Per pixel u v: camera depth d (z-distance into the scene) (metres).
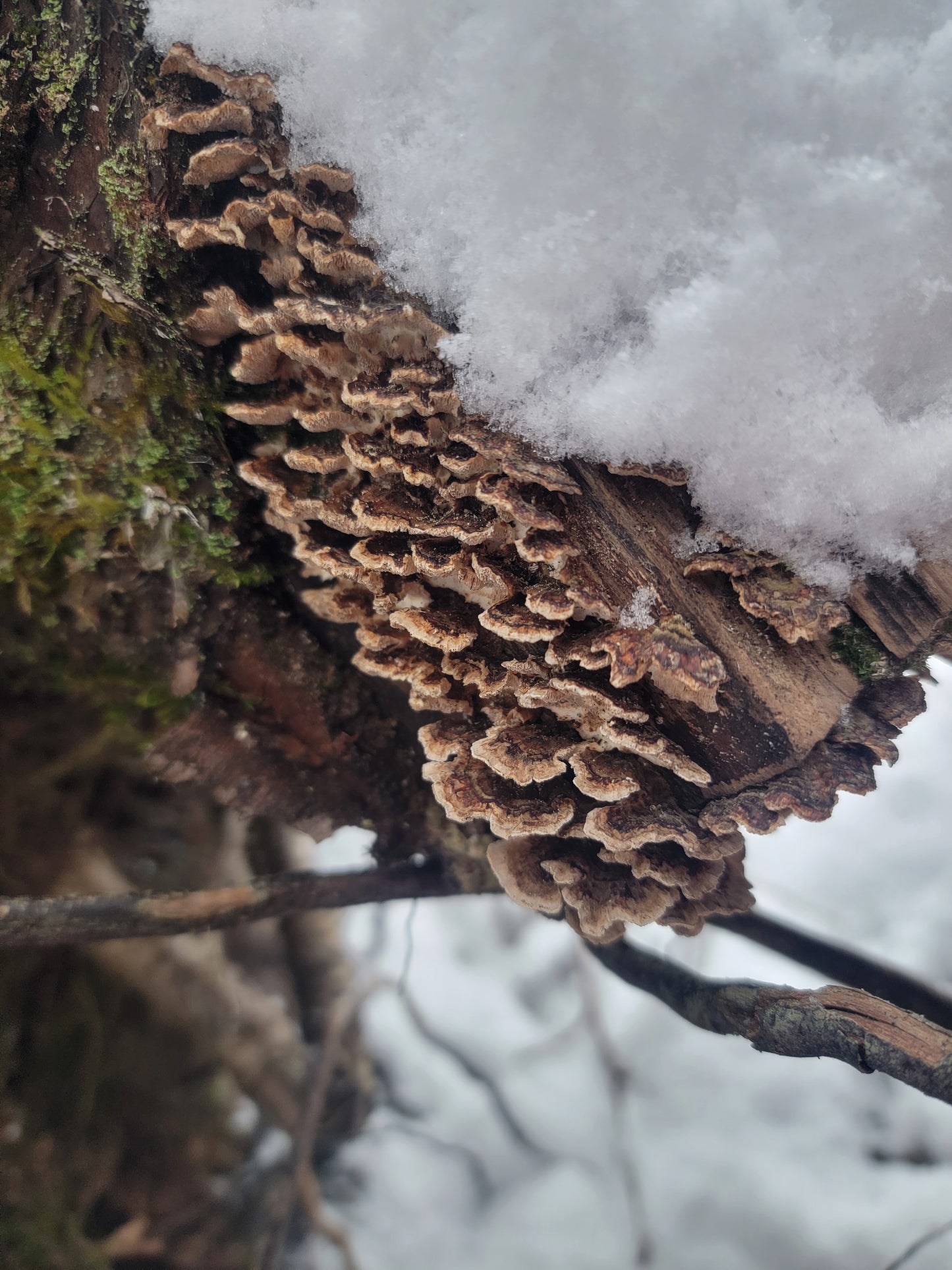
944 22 0.18
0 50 0.20
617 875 0.21
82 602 0.22
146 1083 0.36
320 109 0.19
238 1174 0.39
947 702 0.59
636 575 0.19
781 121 0.18
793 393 0.18
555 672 0.20
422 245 0.19
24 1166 0.31
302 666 0.23
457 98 0.18
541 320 0.18
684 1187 0.49
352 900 0.24
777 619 0.18
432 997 0.54
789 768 0.20
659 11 0.17
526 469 0.18
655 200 0.18
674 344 0.17
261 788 0.24
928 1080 0.17
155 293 0.21
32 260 0.21
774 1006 0.19
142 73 0.20
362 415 0.21
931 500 0.18
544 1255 0.46
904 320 0.18
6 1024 0.31
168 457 0.21
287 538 0.23
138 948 0.35
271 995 0.43
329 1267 0.44
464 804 0.21
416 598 0.21
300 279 0.20
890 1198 0.47
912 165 0.17
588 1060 0.53
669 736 0.20
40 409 0.21
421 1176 0.47
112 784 0.31
